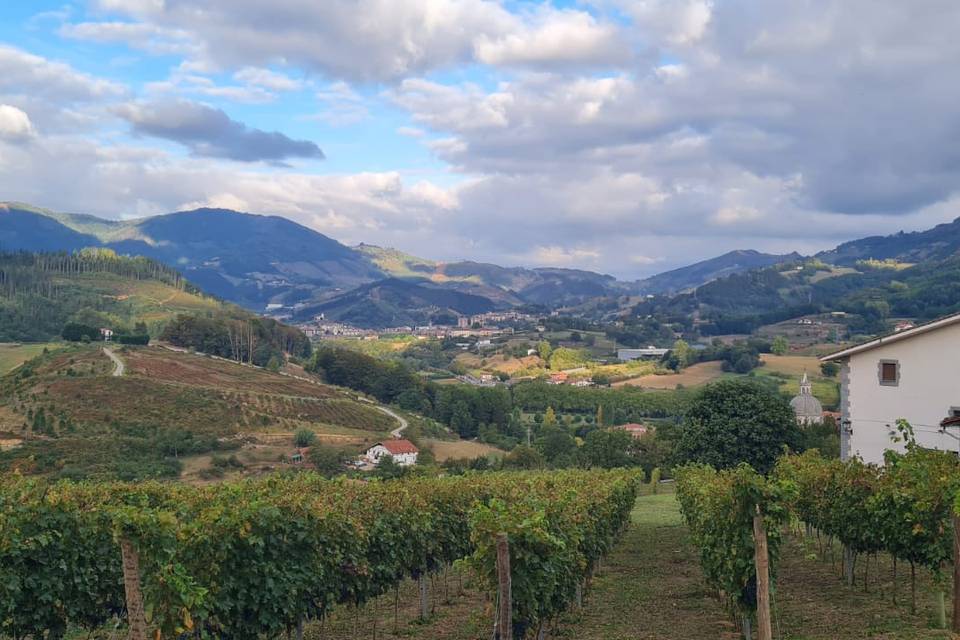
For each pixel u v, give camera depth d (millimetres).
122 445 92438
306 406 136250
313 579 15773
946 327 34031
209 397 123625
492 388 173000
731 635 18078
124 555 11812
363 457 103688
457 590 26250
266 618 14750
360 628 20672
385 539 19375
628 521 38344
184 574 12414
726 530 17250
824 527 23844
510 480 31938
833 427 62531
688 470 37531
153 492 24109
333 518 16781
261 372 160375
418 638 19422
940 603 16547
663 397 173125
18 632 14539
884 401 35188
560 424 155750
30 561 14586
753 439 51000
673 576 27094
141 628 11695
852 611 18828
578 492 24422
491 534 14922
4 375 130125
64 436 93438
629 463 90562
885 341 34938
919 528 16688
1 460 79812
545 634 18109
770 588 16781
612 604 22312
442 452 119875
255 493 18156
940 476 17031
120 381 120812
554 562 16047
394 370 177000
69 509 15445
